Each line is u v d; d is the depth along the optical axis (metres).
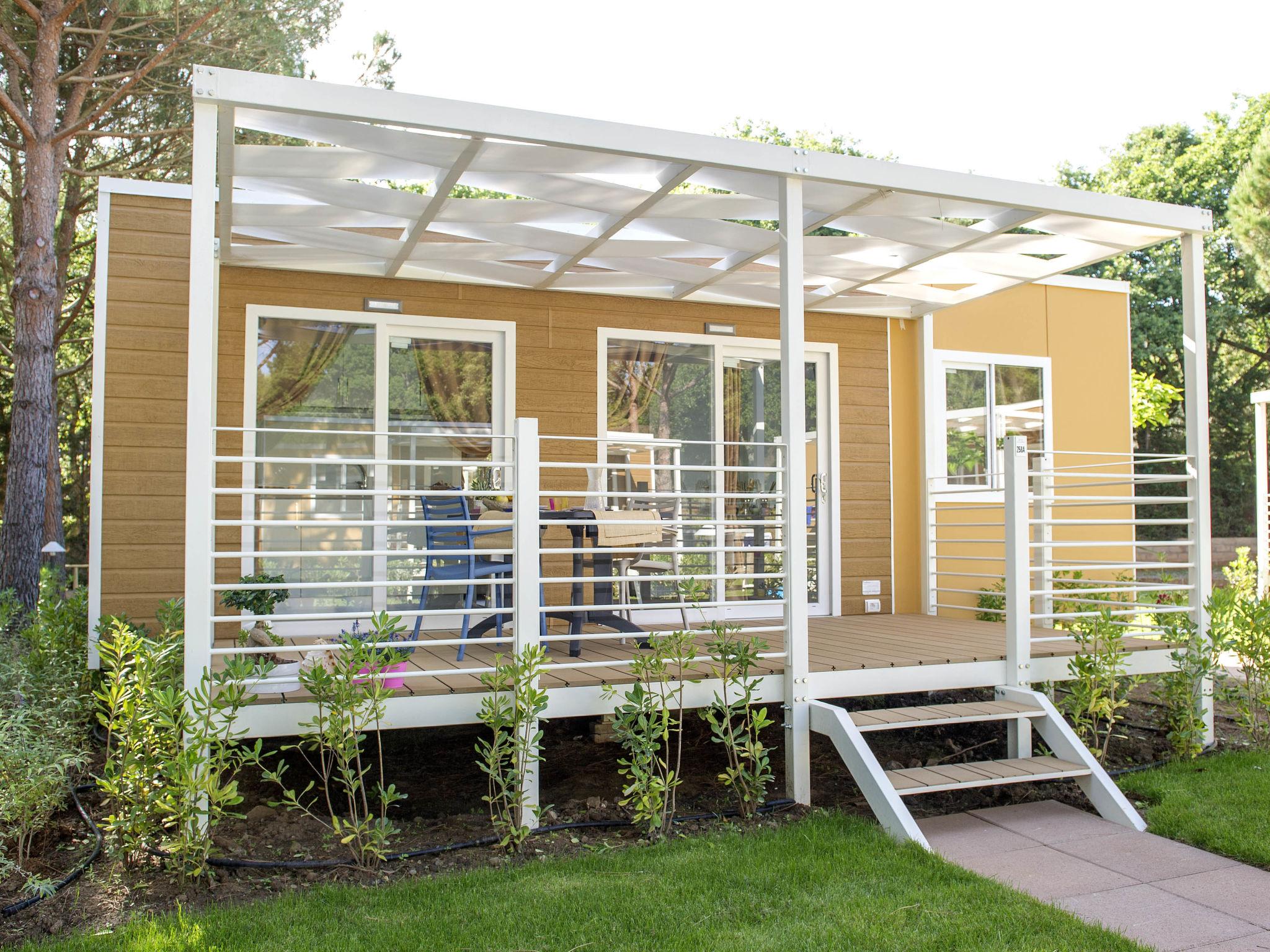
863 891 3.62
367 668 4.25
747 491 7.63
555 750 6.13
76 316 13.73
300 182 4.93
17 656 5.43
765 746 6.22
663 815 4.38
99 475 5.80
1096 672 5.47
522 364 6.97
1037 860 4.13
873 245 6.06
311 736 4.14
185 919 3.38
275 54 11.83
